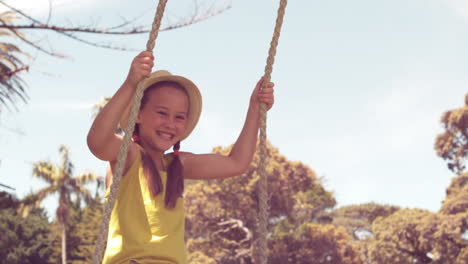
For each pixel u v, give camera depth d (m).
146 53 2.31
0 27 5.74
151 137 2.64
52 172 39.09
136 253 2.41
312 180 46.00
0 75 6.65
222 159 2.97
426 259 39.47
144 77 2.30
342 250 41.31
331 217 52.22
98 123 2.33
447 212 41.50
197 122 2.80
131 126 2.22
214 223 43.03
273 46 2.79
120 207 2.51
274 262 39.88
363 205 57.97
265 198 2.41
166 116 2.65
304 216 45.12
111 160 2.50
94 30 5.49
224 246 42.41
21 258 52.25
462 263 36.84
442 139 50.84
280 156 45.19
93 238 48.78
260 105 2.80
